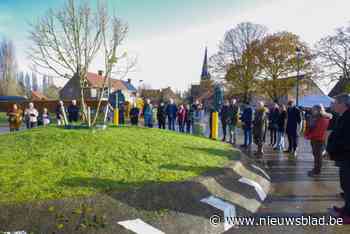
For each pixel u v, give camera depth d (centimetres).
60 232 334
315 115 770
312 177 733
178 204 428
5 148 623
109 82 1166
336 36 2966
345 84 2958
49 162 538
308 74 3362
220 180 542
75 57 908
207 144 897
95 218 360
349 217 457
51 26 910
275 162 926
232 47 4109
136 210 392
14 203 360
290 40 3531
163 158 635
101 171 510
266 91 3616
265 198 565
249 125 1180
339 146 476
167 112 1570
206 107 4400
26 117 1491
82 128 895
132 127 1080
